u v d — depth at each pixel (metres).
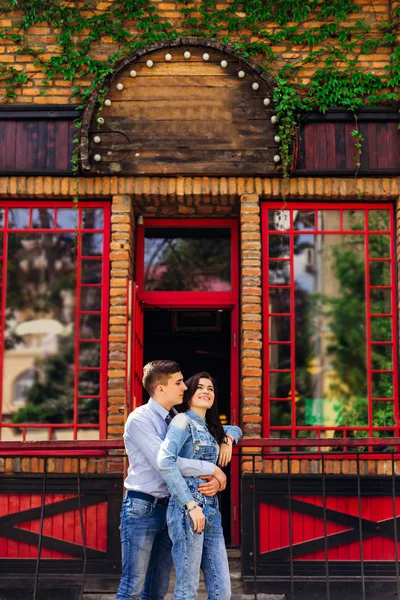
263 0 7.31
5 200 7.24
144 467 4.86
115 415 6.91
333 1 7.30
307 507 6.66
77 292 7.13
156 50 7.19
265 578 6.56
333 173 7.10
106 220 7.21
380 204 7.24
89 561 6.64
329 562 6.59
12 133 7.18
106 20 7.29
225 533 8.02
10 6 7.36
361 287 7.16
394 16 7.30
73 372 7.03
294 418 6.99
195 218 7.80
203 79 7.19
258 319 7.03
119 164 7.09
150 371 4.98
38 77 7.30
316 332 7.11
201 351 9.21
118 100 7.17
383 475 6.71
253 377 6.95
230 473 7.80
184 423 4.73
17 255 7.18
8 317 7.11
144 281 7.73
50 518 6.70
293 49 7.32
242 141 7.12
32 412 6.98
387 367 7.06
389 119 7.16
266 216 7.22
